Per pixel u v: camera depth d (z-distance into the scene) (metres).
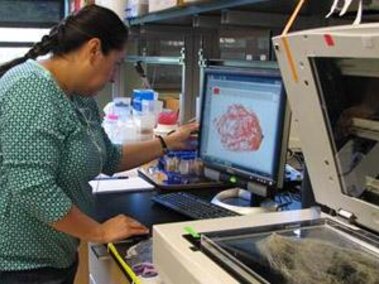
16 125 1.19
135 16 2.57
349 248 0.97
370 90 0.91
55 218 1.22
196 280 0.84
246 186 1.61
